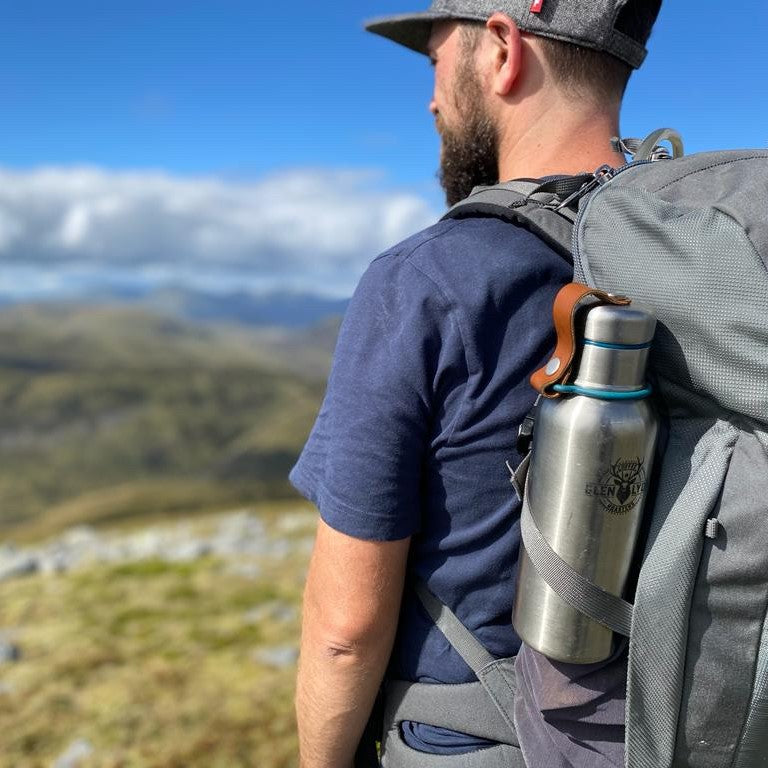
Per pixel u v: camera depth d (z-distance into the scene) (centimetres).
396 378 64
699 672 57
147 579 472
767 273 55
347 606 67
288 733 253
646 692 59
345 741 71
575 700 62
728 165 63
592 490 58
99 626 374
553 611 60
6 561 536
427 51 84
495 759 68
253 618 383
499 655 69
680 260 57
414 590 71
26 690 293
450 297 64
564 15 70
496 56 74
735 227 56
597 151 74
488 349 64
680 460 59
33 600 431
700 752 58
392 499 65
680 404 60
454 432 65
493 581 67
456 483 66
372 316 67
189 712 270
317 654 69
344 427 66
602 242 61
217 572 489
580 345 59
